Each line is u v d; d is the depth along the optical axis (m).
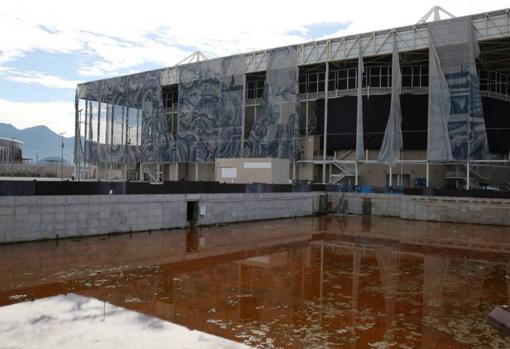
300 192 38.66
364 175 51.66
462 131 41.34
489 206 33.50
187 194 27.50
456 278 15.14
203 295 12.17
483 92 49.22
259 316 10.34
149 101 67.06
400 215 38.25
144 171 70.88
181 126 62.91
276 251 20.14
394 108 45.44
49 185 20.61
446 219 35.44
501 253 20.67
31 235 19.95
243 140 56.78
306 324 9.83
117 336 8.75
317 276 15.02
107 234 23.02
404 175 50.56
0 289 12.34
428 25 43.34
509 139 50.03
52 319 9.77
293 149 52.03
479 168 48.19
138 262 16.78
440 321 10.25
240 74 57.06
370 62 50.53
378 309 11.16
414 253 20.39
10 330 9.01
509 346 8.68
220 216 30.00
